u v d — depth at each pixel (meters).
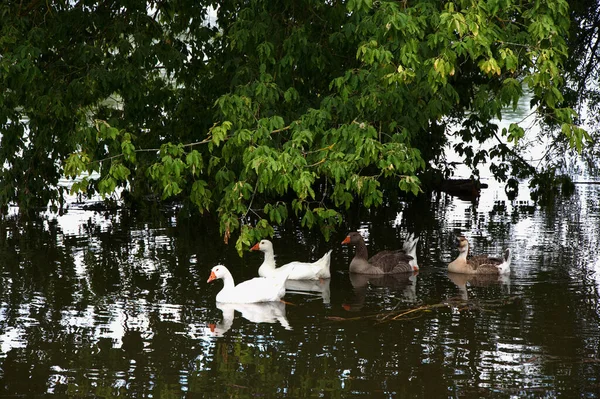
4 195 17.84
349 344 10.73
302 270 14.71
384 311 12.42
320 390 9.12
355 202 22.75
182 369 9.79
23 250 16.45
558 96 10.70
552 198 24.02
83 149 13.12
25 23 14.41
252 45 13.72
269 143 12.05
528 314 12.16
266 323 11.73
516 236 18.50
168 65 15.62
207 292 13.52
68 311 12.23
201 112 17.86
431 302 12.96
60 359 10.11
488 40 10.26
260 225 12.34
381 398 8.91
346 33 12.41
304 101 14.04
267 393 9.05
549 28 10.38
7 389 9.14
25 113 16.80
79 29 16.09
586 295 13.24
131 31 15.94
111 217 20.36
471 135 23.75
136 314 12.12
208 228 19.11
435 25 10.88
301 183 10.77
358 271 15.31
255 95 12.69
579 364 9.94
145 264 15.40
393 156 11.01
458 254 16.83
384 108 11.93
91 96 16.09
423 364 9.95
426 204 23.05
